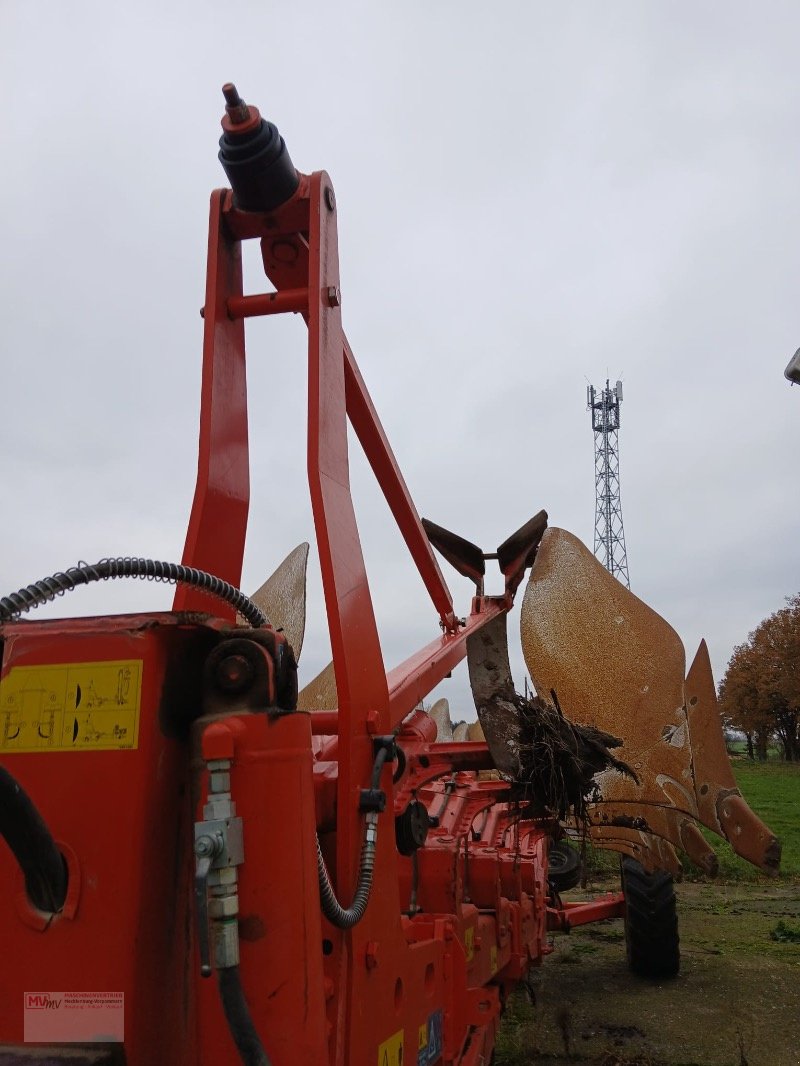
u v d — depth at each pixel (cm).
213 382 232
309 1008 150
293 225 245
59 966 150
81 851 152
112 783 154
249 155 225
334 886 201
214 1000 158
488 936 379
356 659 208
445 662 373
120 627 162
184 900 162
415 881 325
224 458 236
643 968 658
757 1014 563
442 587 399
